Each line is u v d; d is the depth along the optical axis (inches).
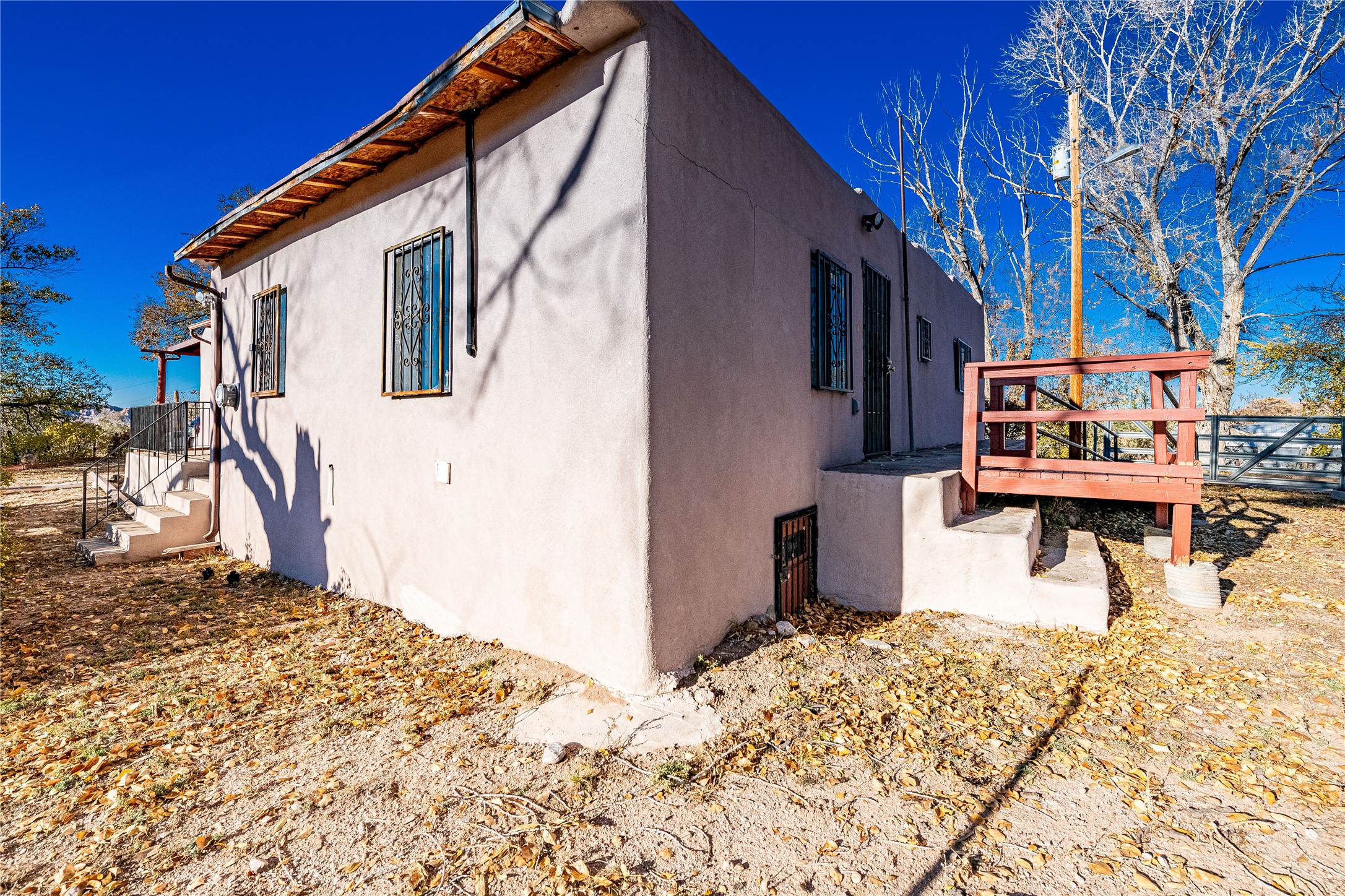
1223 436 422.9
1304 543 258.2
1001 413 208.4
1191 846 88.4
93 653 171.5
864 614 195.0
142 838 91.8
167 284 923.4
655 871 84.7
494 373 165.8
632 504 132.4
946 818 95.4
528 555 156.9
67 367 640.4
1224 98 581.6
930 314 386.0
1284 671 142.9
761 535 175.9
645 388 129.8
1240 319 586.6
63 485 578.9
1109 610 178.5
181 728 126.5
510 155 161.5
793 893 80.9
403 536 197.3
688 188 143.9
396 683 148.3
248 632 187.6
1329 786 100.7
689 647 144.6
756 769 108.6
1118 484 192.2
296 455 248.7
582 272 142.3
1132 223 633.0
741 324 166.6
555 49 141.5
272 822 95.6
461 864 85.6
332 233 228.5
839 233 240.5
